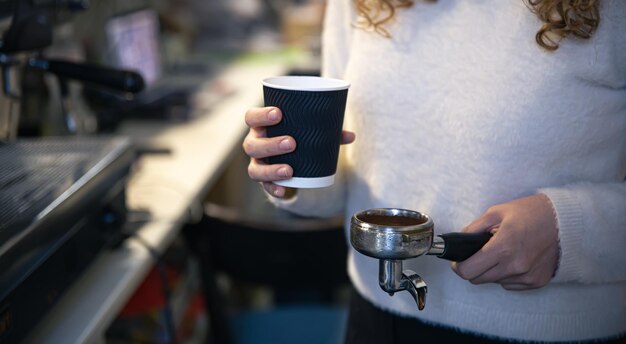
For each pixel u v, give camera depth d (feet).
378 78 3.13
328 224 5.16
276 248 5.26
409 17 3.05
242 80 10.85
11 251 3.02
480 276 2.79
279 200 3.44
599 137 2.90
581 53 2.75
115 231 4.39
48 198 3.55
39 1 4.59
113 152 4.36
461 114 2.94
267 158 2.94
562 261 2.83
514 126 2.85
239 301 7.86
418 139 3.06
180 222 5.20
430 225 2.51
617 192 2.89
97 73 4.19
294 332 5.60
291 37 13.66
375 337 3.43
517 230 2.75
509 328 3.10
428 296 3.24
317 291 7.12
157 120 8.16
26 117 5.32
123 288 4.10
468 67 2.92
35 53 4.53
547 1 2.68
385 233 2.44
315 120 2.76
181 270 6.05
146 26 9.30
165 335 5.41
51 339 3.59
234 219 5.24
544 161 2.89
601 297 3.06
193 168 6.40
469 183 2.98
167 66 10.96
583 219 2.81
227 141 7.36
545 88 2.80
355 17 3.32
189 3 13.10
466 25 2.92
